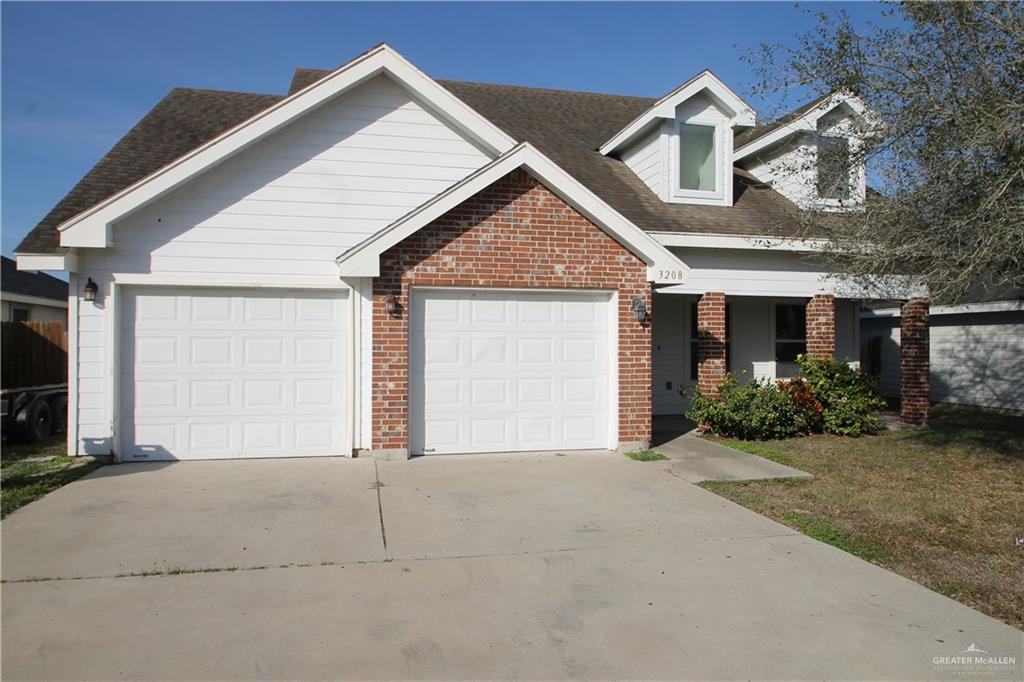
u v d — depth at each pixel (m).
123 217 9.18
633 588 5.05
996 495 7.82
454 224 9.52
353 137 10.18
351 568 5.39
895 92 8.09
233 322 9.71
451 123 10.42
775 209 12.95
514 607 4.71
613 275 10.07
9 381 12.44
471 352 9.84
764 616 4.59
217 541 5.98
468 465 9.20
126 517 6.70
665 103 12.41
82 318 9.28
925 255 8.20
